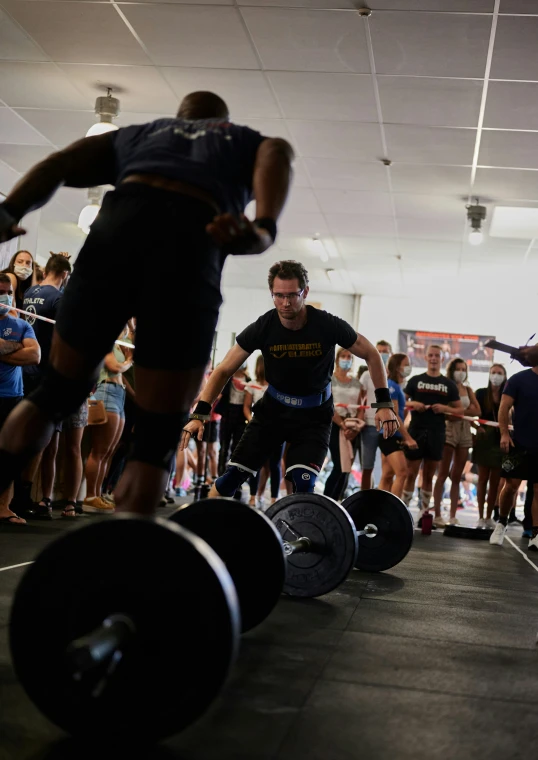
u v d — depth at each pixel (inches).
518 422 250.8
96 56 264.5
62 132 346.3
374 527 162.6
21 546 165.8
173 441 68.3
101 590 54.7
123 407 267.3
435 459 317.7
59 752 55.4
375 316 635.5
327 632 99.5
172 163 66.8
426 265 524.7
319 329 132.3
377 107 286.5
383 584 147.0
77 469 240.1
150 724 53.7
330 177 369.4
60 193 426.9
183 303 64.4
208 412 133.2
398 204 402.6
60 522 221.6
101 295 65.9
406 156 334.6
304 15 225.3
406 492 320.8
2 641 84.0
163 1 223.9
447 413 315.0
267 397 136.6
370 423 307.4
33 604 55.2
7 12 239.1
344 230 458.9
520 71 247.8
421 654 90.4
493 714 69.0
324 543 122.6
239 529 88.1
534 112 278.5
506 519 263.3
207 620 53.4
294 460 133.6
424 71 254.2
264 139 70.5
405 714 67.6
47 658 55.0
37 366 222.1
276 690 72.8
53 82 290.2
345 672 80.3
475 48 235.9
